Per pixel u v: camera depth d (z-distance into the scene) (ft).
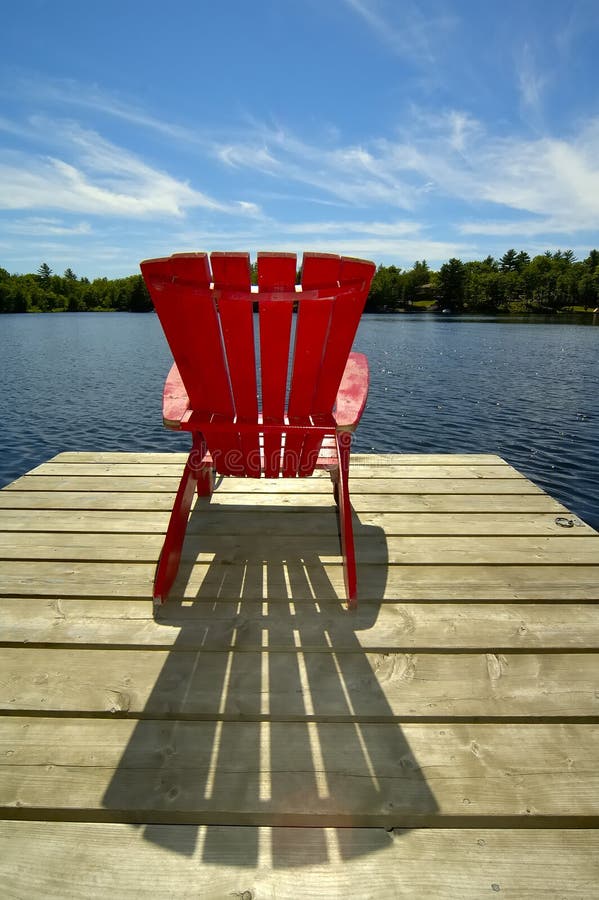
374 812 3.54
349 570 5.90
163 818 3.53
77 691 4.61
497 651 5.20
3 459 27.50
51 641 5.26
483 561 6.87
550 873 3.20
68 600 6.02
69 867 3.22
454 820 3.52
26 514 8.31
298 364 5.72
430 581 6.43
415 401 43.78
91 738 4.14
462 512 8.42
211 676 4.82
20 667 4.92
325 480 9.88
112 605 5.92
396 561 6.88
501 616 5.76
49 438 31.73
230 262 4.58
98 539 7.49
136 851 3.31
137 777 3.79
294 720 4.34
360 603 5.99
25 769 3.85
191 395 6.07
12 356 77.15
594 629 5.54
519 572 6.63
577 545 7.32
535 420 36.40
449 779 3.80
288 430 5.93
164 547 6.12
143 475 10.06
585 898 3.06
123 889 3.08
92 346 93.76
